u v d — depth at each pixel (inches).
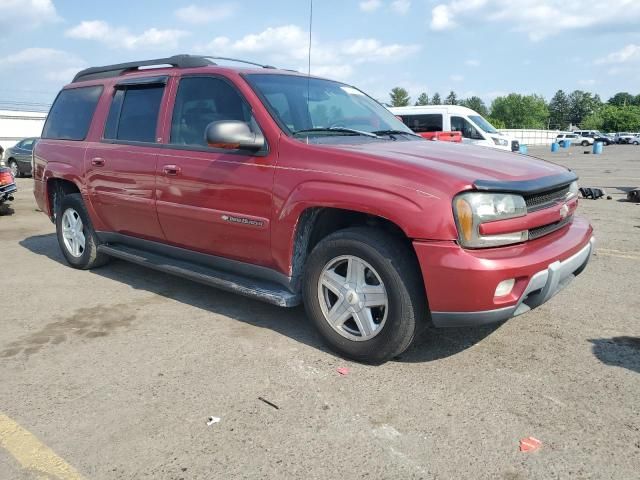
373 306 125.9
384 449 97.2
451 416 107.2
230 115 152.6
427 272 113.7
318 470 91.8
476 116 615.5
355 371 127.0
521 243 119.3
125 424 106.3
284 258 138.3
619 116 4062.5
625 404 111.0
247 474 91.1
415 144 147.3
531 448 96.3
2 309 173.9
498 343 141.6
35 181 234.1
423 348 139.1
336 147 131.4
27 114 1347.2
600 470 90.9
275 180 136.3
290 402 113.4
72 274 215.3
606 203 402.6
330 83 180.1
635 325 153.5
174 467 93.2
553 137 2613.2
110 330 154.6
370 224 131.7
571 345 140.1
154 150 169.6
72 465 94.2
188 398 115.8
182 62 173.5
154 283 201.0
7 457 96.7
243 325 156.9
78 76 225.5
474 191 112.4
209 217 153.0
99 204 195.8
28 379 125.4
